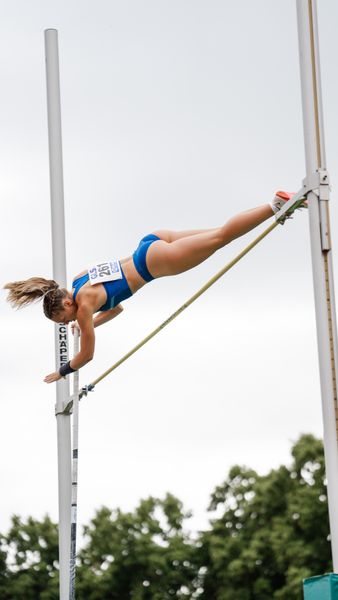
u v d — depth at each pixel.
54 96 16.84
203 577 50.81
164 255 11.80
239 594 47.50
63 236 16.53
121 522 51.88
